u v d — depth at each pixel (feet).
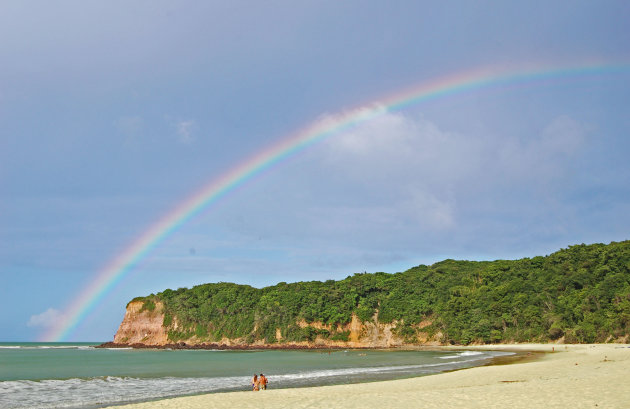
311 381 156.04
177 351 484.33
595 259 394.73
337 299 528.22
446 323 449.89
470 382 124.77
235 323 555.69
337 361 265.95
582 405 76.23
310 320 524.52
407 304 501.97
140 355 399.24
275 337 529.04
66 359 339.98
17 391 140.36
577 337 329.72
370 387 123.03
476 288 468.75
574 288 378.73
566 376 119.34
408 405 86.63
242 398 107.14
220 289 605.73
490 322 403.54
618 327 312.09
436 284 508.53
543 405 78.33
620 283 341.00
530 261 461.78
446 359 251.39
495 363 204.74
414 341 469.57
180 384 155.33
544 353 259.80
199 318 574.15
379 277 560.20
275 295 565.94
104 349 568.82
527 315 381.19
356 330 508.12
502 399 86.79
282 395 111.04
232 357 342.44
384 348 459.32
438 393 99.30
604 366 141.08
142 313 603.67
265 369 213.66
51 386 152.56
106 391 139.03
